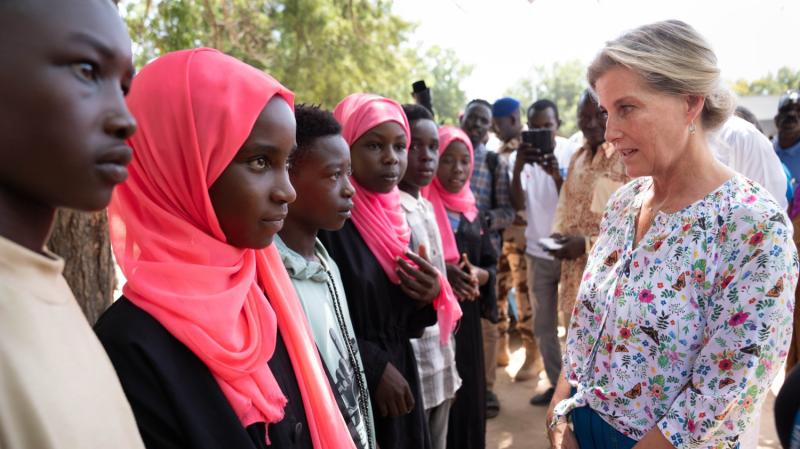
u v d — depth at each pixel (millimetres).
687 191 1565
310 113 1731
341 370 1571
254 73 1173
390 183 2213
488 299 3355
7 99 614
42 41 621
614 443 1604
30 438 609
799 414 811
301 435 1254
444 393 2547
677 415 1467
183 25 4336
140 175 1143
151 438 1001
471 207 3402
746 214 1453
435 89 39812
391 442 1974
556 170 4277
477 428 3066
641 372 1561
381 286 2100
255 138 1138
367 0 8086
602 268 1737
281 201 1190
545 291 4371
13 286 625
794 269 1428
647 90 1497
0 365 599
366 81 11711
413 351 2271
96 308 3150
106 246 3182
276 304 1324
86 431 664
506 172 4559
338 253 2084
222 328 1082
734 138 3744
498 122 5582
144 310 1063
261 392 1145
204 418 1037
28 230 679
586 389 1669
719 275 1475
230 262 1168
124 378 1002
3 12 607
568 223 3883
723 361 1420
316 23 9891
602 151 3686
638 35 1515
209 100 1105
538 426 4109
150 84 1137
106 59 676
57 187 657
